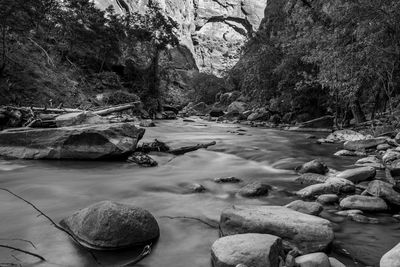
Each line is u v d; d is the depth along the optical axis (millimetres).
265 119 28203
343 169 7926
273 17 37406
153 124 21719
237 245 3176
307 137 15641
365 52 13102
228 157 9922
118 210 3803
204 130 19734
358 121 18109
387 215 4762
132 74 42469
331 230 3676
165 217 4750
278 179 7184
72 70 31734
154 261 3441
